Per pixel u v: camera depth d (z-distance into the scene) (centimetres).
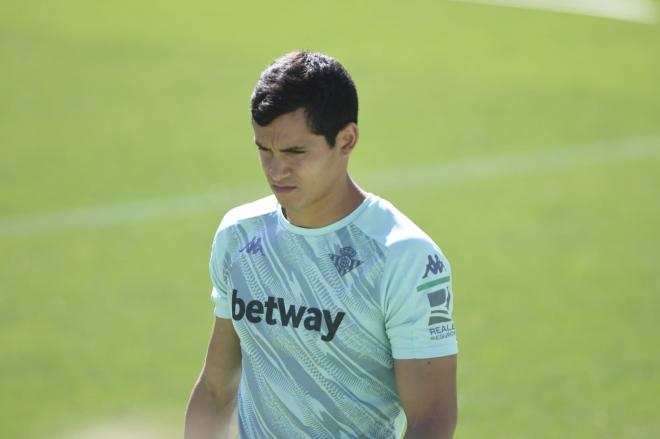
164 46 5284
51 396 2184
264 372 887
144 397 2191
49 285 2766
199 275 2853
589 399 2169
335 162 833
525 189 3578
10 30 5422
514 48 5450
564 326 2533
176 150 3934
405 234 838
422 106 4547
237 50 5262
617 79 4972
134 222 3234
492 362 2347
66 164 3744
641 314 2595
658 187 3591
